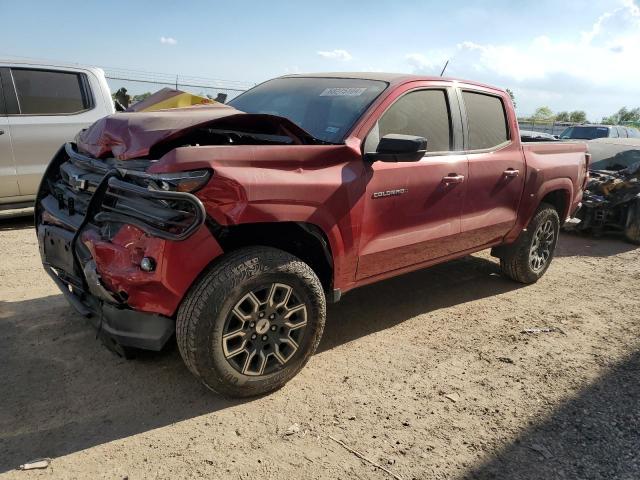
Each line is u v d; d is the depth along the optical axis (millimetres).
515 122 4922
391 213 3643
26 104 6473
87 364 3326
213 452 2605
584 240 8109
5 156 6320
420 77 4113
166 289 2709
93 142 3230
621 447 2859
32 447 2562
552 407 3201
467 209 4320
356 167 3385
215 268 2816
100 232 2869
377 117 3623
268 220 2893
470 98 4484
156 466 2488
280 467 2533
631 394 3406
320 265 3465
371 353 3756
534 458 2725
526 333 4277
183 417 2867
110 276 2709
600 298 5277
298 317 3148
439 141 4125
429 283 5371
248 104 4352
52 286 4559
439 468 2607
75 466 2455
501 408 3160
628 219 7805
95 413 2855
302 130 3262
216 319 2760
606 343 4180
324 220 3160
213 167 2711
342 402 3109
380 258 3660
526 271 5324
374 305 4676
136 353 3266
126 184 2764
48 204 3590
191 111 3260
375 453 2684
